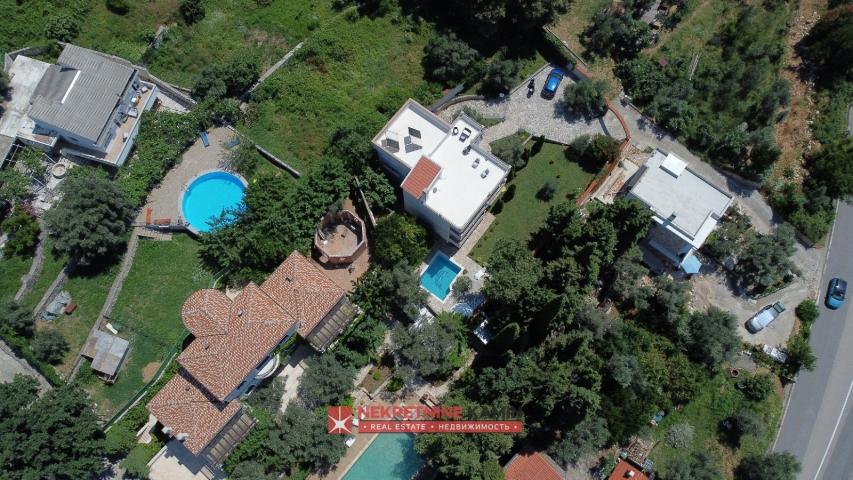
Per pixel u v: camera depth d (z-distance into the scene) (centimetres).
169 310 7869
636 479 7819
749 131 9738
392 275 7912
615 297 8712
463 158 8406
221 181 8644
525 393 7306
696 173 8575
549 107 9562
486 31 9538
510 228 8856
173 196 8438
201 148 8725
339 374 7581
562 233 8175
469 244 8769
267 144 8825
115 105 8231
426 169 7962
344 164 8531
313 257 8456
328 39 9369
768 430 8531
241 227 8075
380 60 9475
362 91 9269
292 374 7931
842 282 9106
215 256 7988
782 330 8906
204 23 9350
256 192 8262
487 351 7994
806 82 10106
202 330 7275
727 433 8406
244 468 7162
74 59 8262
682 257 8812
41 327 7619
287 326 7369
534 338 8094
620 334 8169
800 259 9300
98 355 7438
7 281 7744
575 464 8038
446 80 9394
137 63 8912
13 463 6500
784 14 10375
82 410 6975
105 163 8306
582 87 9300
